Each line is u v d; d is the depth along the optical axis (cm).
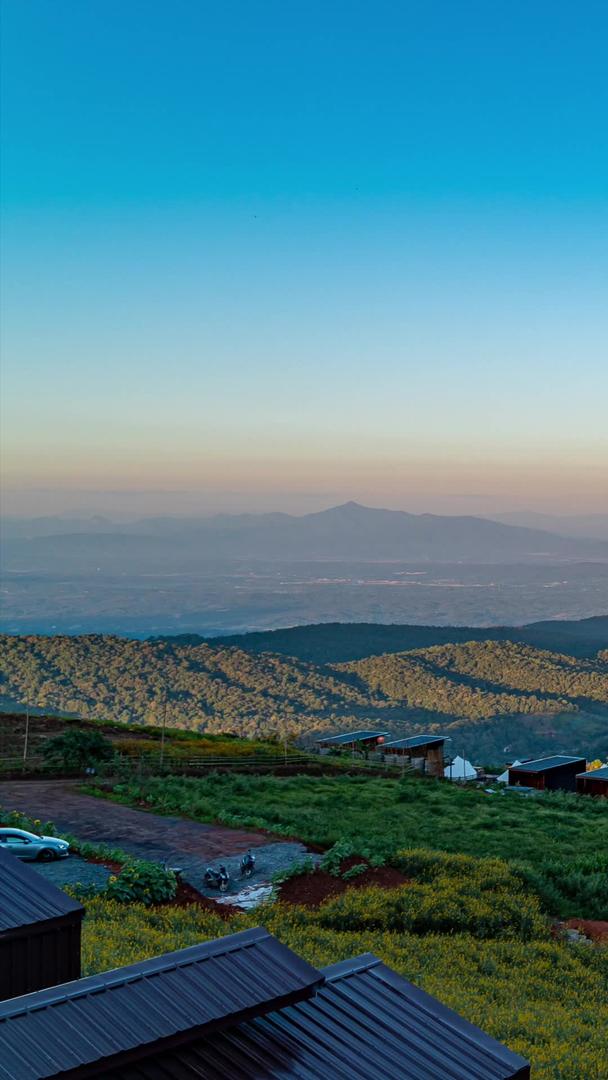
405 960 2262
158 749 5856
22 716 7250
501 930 2691
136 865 2755
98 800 4166
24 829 3338
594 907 3069
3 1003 830
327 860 3086
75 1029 812
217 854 3253
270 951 981
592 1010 2080
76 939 1305
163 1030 832
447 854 3247
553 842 3944
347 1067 867
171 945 2041
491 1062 923
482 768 8356
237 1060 847
